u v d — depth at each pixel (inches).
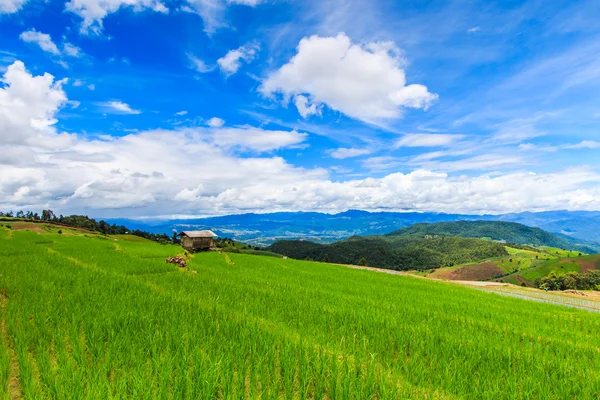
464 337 437.7
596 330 603.2
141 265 992.2
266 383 253.1
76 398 207.0
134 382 226.8
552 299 1455.5
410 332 426.0
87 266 846.5
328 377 268.1
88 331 327.3
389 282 1222.3
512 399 251.0
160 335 323.0
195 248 2092.8
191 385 230.7
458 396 257.4
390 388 256.2
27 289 494.0
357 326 451.8
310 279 1098.7
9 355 254.7
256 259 1785.2
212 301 543.2
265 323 423.8
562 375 315.0
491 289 1772.9
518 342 449.7
